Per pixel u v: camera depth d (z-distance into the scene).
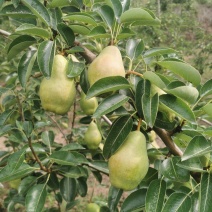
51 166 0.83
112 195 0.79
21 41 0.70
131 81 0.66
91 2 0.84
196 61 3.76
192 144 0.55
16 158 0.70
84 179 1.07
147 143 0.78
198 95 0.64
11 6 0.71
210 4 6.31
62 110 0.67
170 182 0.74
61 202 1.25
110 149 0.61
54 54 0.63
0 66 1.51
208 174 0.58
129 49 0.72
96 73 0.62
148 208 0.58
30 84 1.28
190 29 4.20
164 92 0.65
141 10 0.66
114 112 0.67
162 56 0.87
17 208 2.01
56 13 0.71
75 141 1.39
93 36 0.67
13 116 1.14
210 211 0.55
